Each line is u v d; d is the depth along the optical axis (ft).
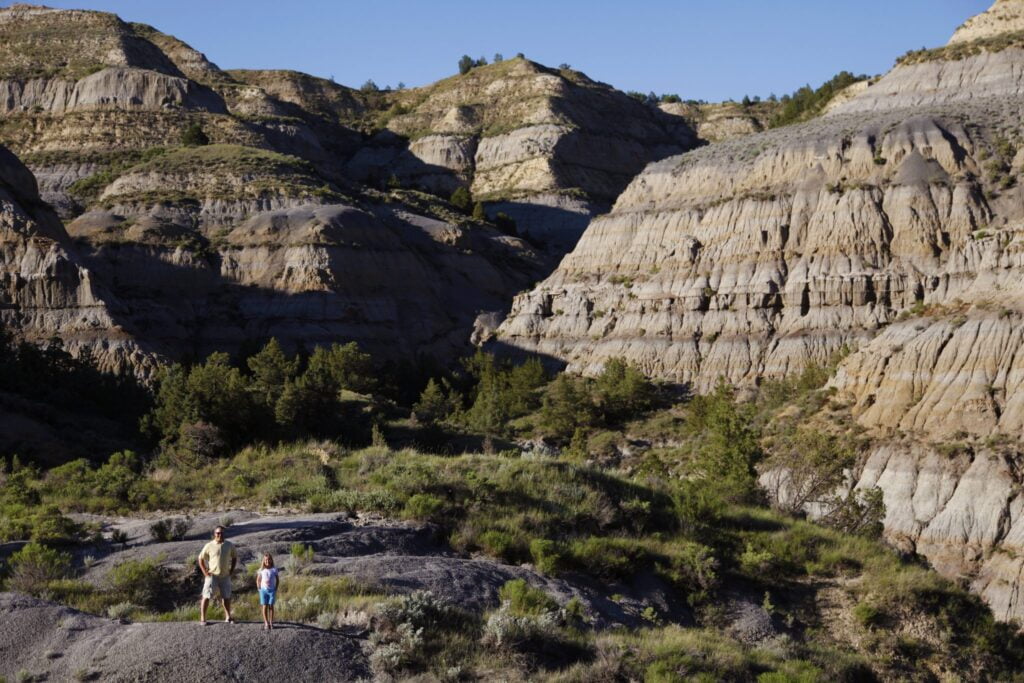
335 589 76.38
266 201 424.46
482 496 106.52
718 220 351.25
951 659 96.99
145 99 539.70
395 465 118.62
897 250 314.35
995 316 213.46
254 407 185.98
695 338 327.67
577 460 130.41
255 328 367.66
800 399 237.45
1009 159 322.75
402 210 486.38
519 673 68.44
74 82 544.62
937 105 364.38
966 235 307.58
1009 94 358.64
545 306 383.45
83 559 85.20
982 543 177.99
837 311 309.42
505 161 648.79
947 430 200.95
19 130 526.57
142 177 443.73
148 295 369.09
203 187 435.53
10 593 69.62
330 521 97.09
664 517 112.16
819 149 347.97
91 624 66.59
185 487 116.57
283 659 62.39
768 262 330.13
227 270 387.14
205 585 66.59
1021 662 101.24
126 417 209.77
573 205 591.37
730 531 112.68
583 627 81.15
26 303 295.28
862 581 104.78
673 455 241.35
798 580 104.53
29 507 107.34
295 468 122.21
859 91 487.20
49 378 219.00
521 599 80.38
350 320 373.20
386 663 64.44
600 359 343.87
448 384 308.40
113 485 116.06
